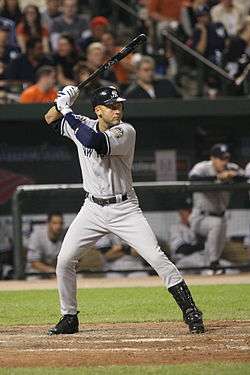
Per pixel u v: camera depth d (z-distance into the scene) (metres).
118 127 27.94
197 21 62.28
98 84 55.81
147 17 63.72
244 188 51.44
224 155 52.69
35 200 50.34
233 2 66.69
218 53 61.88
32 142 54.75
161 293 41.75
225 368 22.42
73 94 28.98
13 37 58.00
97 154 28.25
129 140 28.09
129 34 63.22
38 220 50.34
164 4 63.94
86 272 50.19
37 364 23.48
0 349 26.25
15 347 26.62
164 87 56.31
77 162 55.31
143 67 55.56
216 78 60.19
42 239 50.34
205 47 61.59
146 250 28.39
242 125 56.75
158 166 55.97
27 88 55.75
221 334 28.52
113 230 28.72
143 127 55.75
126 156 28.41
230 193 51.38
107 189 28.48
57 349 26.09
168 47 61.12
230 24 65.50
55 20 60.47
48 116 29.17
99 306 37.31
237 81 59.66
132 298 40.00
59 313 35.53
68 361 23.92
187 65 61.59
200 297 39.53
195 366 22.77
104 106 28.08
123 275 50.47
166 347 26.09
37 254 50.25
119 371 22.09
